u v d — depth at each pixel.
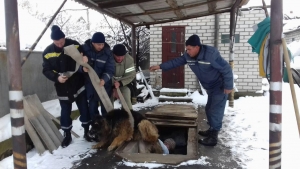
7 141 3.55
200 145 4.12
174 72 8.95
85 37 12.86
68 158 3.60
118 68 4.48
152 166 3.33
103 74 4.08
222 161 3.50
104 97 4.09
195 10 6.30
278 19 2.18
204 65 3.87
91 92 4.19
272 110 2.28
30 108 4.05
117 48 4.25
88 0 4.50
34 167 3.29
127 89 4.71
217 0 5.41
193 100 7.95
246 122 5.44
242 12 8.39
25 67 4.43
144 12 5.85
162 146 4.14
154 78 9.12
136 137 4.09
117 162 3.46
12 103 2.24
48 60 3.85
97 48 3.98
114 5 4.86
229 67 3.81
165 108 6.18
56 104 5.16
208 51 3.79
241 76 8.68
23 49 4.44
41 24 6.21
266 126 5.08
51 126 4.29
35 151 3.91
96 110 4.30
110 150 3.85
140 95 8.02
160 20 7.12
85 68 3.89
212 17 8.57
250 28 8.43
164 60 8.98
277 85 2.24
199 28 8.70
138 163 3.40
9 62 2.20
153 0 4.74
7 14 2.15
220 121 4.14
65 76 3.71
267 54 2.97
